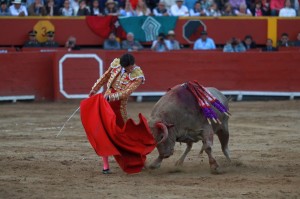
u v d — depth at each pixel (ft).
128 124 50.70
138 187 47.73
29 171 54.13
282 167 56.39
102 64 115.24
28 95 113.80
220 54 119.34
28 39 120.37
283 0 141.49
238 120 91.15
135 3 132.67
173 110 50.90
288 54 121.29
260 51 123.75
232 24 132.57
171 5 135.85
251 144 70.23
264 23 134.21
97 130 51.57
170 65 117.39
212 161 52.60
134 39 125.70
